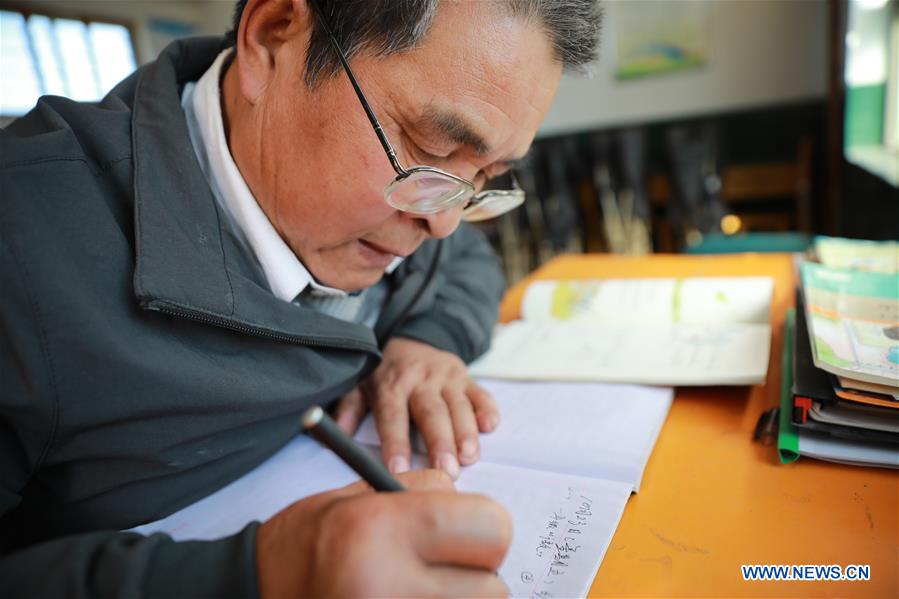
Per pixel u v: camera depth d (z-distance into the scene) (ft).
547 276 3.96
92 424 1.48
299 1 1.57
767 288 2.73
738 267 3.68
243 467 1.82
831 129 8.29
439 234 1.87
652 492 1.59
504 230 10.66
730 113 10.79
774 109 10.48
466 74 1.46
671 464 1.72
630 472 1.65
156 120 1.75
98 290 1.48
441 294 2.66
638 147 9.87
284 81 1.65
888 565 1.26
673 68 11.01
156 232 1.56
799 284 2.51
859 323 1.90
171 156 1.71
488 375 2.37
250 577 1.01
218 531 1.56
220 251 1.68
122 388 1.48
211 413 1.62
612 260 4.22
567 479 1.63
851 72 7.93
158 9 13.96
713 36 10.62
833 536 1.36
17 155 1.47
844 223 8.33
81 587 1.01
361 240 1.84
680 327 2.55
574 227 10.69
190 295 1.54
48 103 1.76
